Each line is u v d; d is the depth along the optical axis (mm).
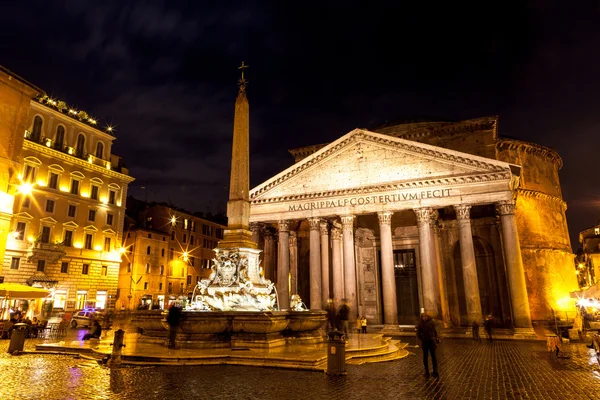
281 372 11891
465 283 30078
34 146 40844
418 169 33406
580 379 11820
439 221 39344
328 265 37062
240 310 16125
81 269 44094
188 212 66812
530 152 47812
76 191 44969
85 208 45562
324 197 35125
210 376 11094
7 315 33719
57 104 44906
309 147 49031
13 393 8938
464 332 29656
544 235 45344
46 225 41469
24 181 39938
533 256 43906
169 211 61781
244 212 18016
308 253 43844
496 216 37594
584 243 65500
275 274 42906
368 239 41625
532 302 42562
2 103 31109
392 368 13516
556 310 42531
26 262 39156
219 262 17359
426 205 32156
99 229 46688
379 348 16844
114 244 48250
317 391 9492
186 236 64375
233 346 14727
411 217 40875
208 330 14906
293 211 36031
